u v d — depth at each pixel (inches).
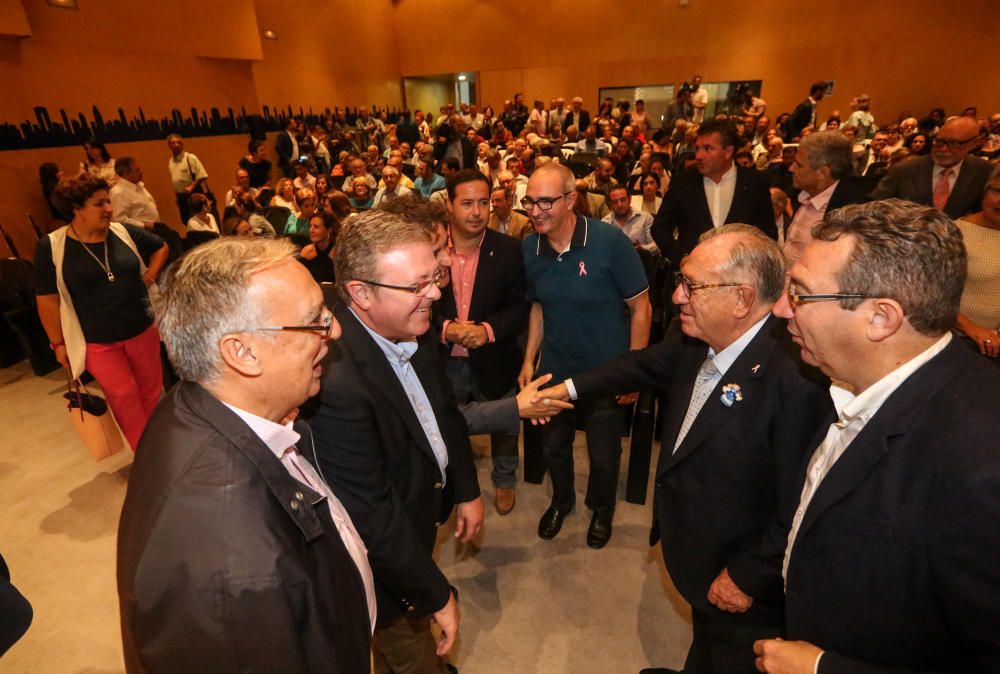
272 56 377.7
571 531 85.6
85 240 86.4
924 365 28.0
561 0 475.2
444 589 44.0
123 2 264.2
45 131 234.7
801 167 86.9
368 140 429.4
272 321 27.6
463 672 64.2
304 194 168.1
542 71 501.0
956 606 24.8
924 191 95.2
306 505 28.0
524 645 67.2
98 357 90.2
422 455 46.0
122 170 184.2
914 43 399.5
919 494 26.4
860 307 28.0
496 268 76.7
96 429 91.2
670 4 446.0
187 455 25.8
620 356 60.2
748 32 433.7
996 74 389.1
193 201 187.5
